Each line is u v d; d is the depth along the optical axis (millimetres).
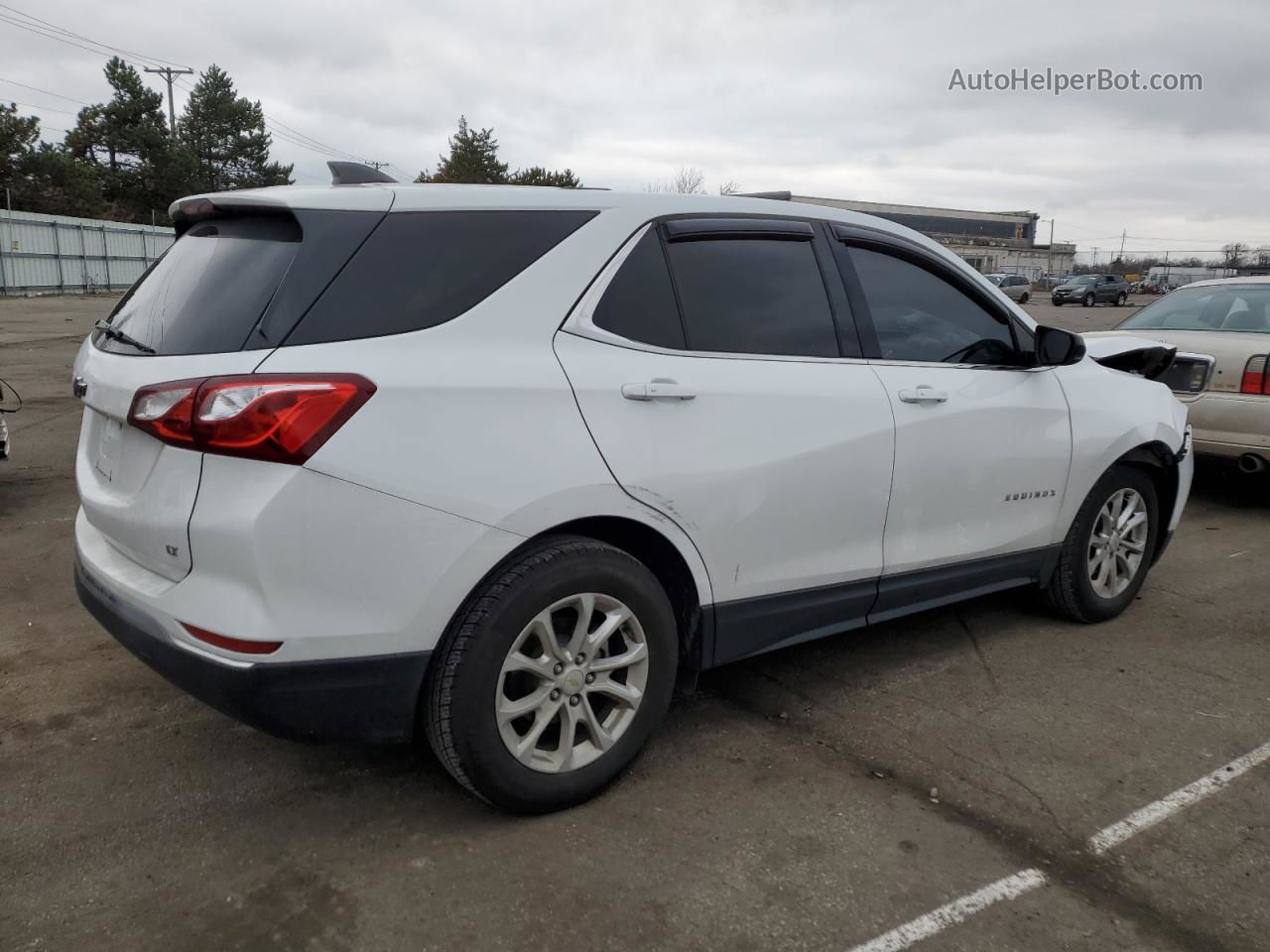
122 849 2609
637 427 2777
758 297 3189
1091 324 28141
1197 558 5582
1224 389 6332
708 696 3641
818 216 3459
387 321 2496
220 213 2871
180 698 3508
